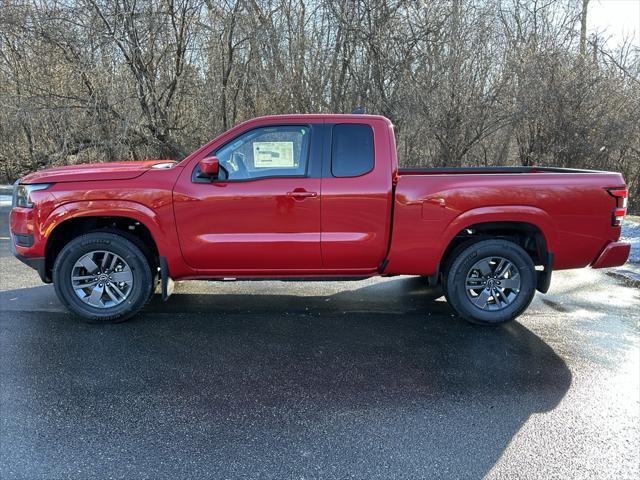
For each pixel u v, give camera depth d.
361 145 4.27
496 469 2.55
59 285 4.36
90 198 4.19
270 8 13.30
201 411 3.06
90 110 12.41
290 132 4.26
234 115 14.01
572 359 3.84
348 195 4.23
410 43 12.73
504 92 12.66
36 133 14.10
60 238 4.50
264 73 13.42
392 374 3.57
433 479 2.48
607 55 13.00
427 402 3.19
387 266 4.43
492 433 2.86
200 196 4.21
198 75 13.62
